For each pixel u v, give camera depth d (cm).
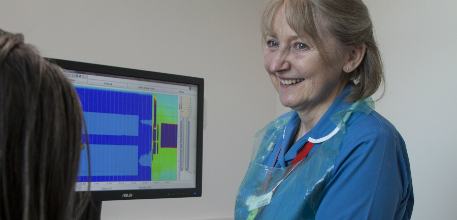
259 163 102
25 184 28
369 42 80
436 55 139
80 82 86
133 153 92
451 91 132
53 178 31
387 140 70
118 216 181
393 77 158
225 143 217
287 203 77
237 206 92
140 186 92
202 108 103
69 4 179
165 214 193
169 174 96
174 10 207
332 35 75
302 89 79
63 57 176
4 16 166
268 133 109
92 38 184
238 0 231
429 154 139
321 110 84
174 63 205
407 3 153
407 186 75
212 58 218
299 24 73
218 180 212
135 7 196
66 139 32
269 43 84
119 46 190
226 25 225
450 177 130
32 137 29
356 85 83
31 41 170
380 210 65
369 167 67
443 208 132
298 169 81
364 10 78
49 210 32
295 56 77
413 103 147
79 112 35
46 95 31
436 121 137
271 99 237
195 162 101
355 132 73
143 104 94
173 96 99
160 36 202
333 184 71
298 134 93
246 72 229
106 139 88
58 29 176
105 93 89
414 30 149
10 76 29
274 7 79
